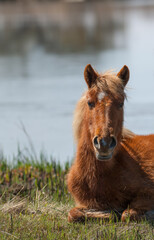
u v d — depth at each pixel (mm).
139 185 12656
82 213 12586
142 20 132500
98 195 12719
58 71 51000
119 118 12086
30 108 35531
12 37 91625
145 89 40906
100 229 11695
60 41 83812
